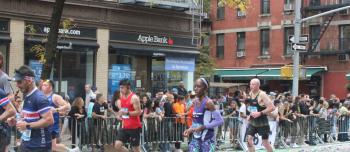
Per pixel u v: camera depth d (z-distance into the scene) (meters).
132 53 21.67
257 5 40.78
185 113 16.11
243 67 41.59
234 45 42.28
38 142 7.12
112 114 15.29
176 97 16.23
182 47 23.75
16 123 7.41
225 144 17.39
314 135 19.94
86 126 14.27
